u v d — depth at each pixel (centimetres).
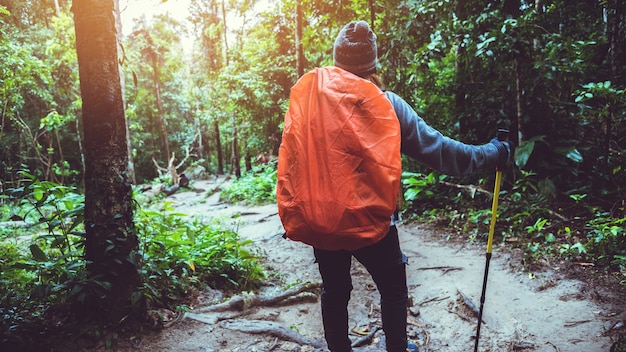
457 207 594
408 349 228
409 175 662
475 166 178
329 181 152
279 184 166
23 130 1673
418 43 670
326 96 160
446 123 662
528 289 331
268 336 272
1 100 1105
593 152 528
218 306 307
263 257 490
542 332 268
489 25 547
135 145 2836
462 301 320
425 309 321
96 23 247
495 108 593
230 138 2588
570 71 489
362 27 176
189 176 2080
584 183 509
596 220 401
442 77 663
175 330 272
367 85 160
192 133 3319
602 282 324
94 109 251
